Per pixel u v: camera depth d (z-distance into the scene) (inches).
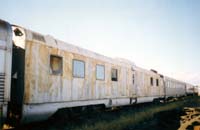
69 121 396.2
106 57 500.1
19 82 293.3
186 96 1547.7
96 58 452.8
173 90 1101.1
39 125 371.2
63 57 362.9
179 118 463.8
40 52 317.7
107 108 505.7
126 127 378.9
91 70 433.7
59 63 354.3
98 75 456.1
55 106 342.3
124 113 533.0
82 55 409.7
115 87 522.0
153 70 931.3
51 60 338.0
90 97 425.1
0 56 256.5
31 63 301.0
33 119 307.0
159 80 884.0
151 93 774.5
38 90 310.7
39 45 316.8
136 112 549.0
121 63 566.3
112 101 504.4
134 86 631.8
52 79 337.7
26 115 291.3
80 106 414.0
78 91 393.7
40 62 316.8
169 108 696.4
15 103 292.2
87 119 428.8
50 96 332.5
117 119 439.8
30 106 296.4
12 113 292.8
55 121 375.2
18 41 300.0
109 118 455.8
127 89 585.0
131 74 617.6
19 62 295.9
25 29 302.8
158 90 859.4
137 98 647.8
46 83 325.4
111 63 510.6
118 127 371.9
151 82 784.9
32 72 302.0
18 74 294.8
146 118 472.4
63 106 358.9
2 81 255.8
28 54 297.6
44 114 323.0
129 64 620.1
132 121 424.2
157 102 876.0
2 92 254.7
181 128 356.8
